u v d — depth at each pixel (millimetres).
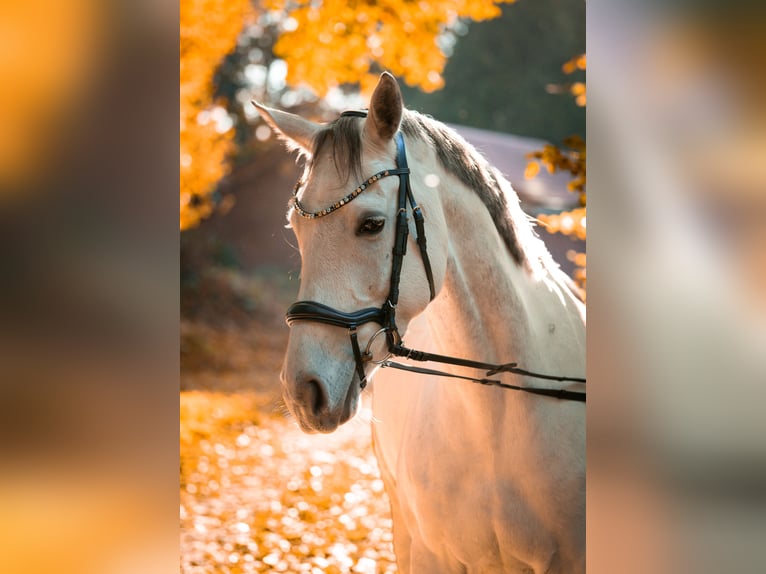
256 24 15320
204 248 14641
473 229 2082
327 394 1769
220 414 8562
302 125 2062
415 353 1930
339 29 6598
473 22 20031
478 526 2193
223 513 5340
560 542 2225
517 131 19672
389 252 1854
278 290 15477
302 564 4418
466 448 2188
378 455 3086
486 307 2109
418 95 20312
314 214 1821
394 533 3002
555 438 2178
